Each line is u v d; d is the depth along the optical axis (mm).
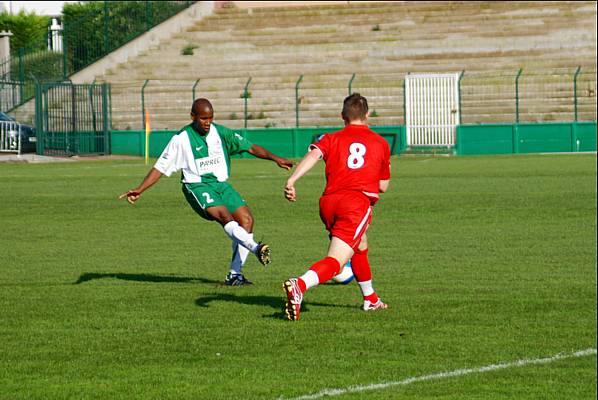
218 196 28516
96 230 44219
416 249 36906
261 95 125875
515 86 115938
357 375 19031
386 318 23984
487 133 110562
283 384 18438
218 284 29625
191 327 23141
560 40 127688
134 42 136625
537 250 36281
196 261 34844
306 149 112812
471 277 30344
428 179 70875
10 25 148000
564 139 109000
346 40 137875
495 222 45156
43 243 39969
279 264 33844
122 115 125625
